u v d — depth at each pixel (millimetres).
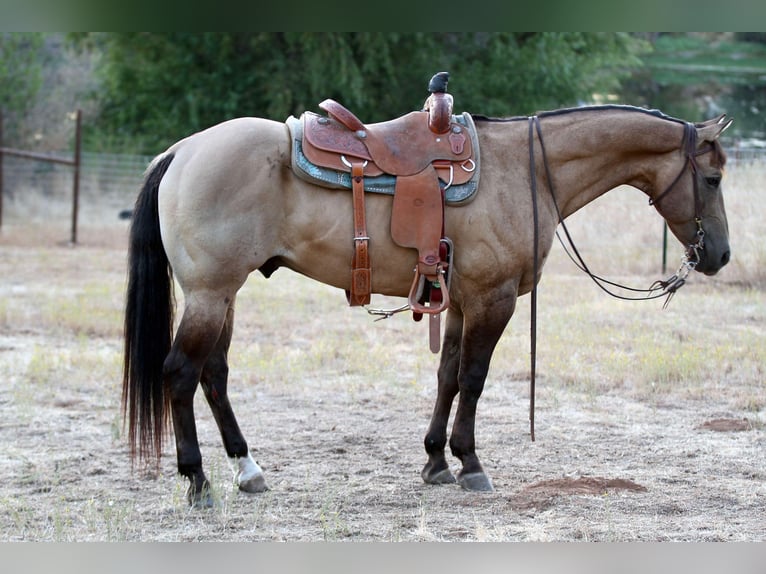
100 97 30375
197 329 4938
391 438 6609
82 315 10758
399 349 9438
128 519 4848
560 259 14688
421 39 25594
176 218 4918
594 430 6766
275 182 4996
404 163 5082
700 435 6617
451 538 4602
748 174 15297
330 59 25281
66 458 6004
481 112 25984
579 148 5406
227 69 26578
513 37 26406
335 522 4742
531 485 5477
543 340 9516
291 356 8969
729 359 8609
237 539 4582
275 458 6094
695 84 38812
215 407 5363
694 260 5613
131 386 5043
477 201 5164
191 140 5113
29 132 27875
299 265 5172
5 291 12664
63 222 21203
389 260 5129
